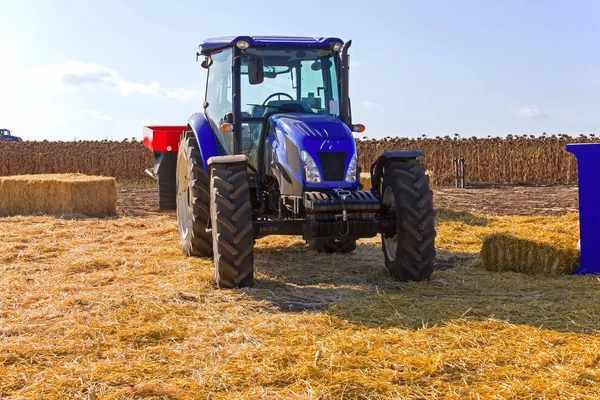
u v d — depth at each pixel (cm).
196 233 711
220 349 409
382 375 364
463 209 1290
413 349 404
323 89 670
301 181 574
